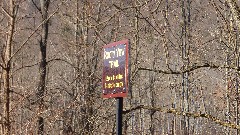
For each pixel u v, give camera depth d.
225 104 12.71
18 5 11.91
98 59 13.74
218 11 8.49
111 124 11.98
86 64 13.78
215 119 6.80
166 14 10.93
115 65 5.72
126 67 5.55
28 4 13.62
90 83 13.45
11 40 11.76
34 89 12.35
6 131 11.01
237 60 8.71
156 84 16.97
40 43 14.20
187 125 16.00
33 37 14.06
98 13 12.93
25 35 13.80
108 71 5.83
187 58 9.57
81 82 13.70
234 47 8.90
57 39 15.34
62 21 14.79
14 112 11.71
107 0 12.84
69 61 14.95
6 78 11.33
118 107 5.71
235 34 8.84
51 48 15.60
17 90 12.93
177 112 7.05
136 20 11.85
